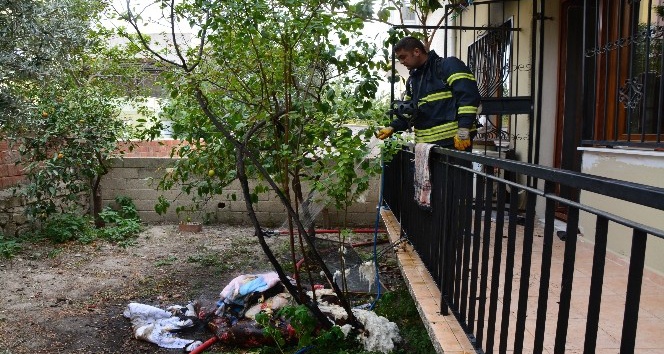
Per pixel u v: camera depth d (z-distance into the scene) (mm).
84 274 5660
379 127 3691
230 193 8156
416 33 4312
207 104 3736
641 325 2551
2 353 3752
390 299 4469
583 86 4152
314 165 3807
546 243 1621
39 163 7113
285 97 3531
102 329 4273
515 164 1797
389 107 4230
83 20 6531
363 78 3631
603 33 4328
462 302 2500
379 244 6793
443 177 2975
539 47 5176
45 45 5918
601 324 2578
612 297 2938
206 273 5734
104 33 7078
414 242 3979
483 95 6848
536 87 5555
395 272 5422
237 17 3234
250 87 3848
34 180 6941
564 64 5266
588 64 4293
